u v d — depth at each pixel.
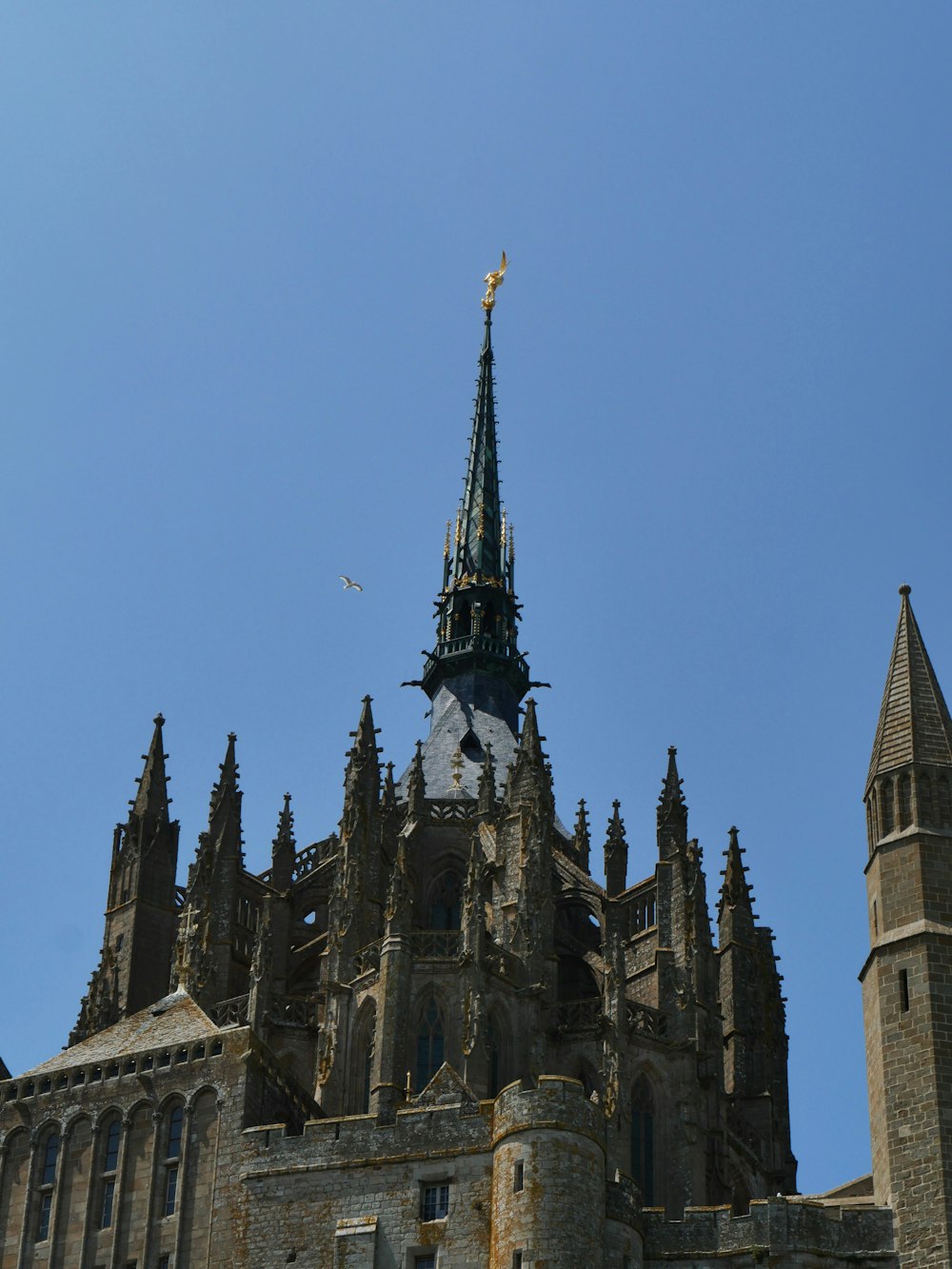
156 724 153.75
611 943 130.12
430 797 157.75
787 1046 144.00
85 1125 116.12
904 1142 104.25
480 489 183.62
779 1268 103.38
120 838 149.12
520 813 140.25
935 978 106.56
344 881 134.00
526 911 133.00
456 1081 111.38
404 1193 108.31
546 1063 129.62
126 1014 140.12
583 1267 101.81
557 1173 103.81
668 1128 127.38
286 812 153.12
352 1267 106.88
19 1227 114.25
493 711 170.00
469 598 176.88
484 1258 105.25
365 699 147.75
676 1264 105.12
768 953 146.50
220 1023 133.12
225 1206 111.00
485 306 198.25
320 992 134.12
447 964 127.88
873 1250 103.19
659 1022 131.12
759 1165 135.12
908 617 118.94
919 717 114.12
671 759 142.88
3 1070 125.88
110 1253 111.94
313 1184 110.00
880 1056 106.88
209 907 140.38
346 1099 125.50
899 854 110.31
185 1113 114.31
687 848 137.75
